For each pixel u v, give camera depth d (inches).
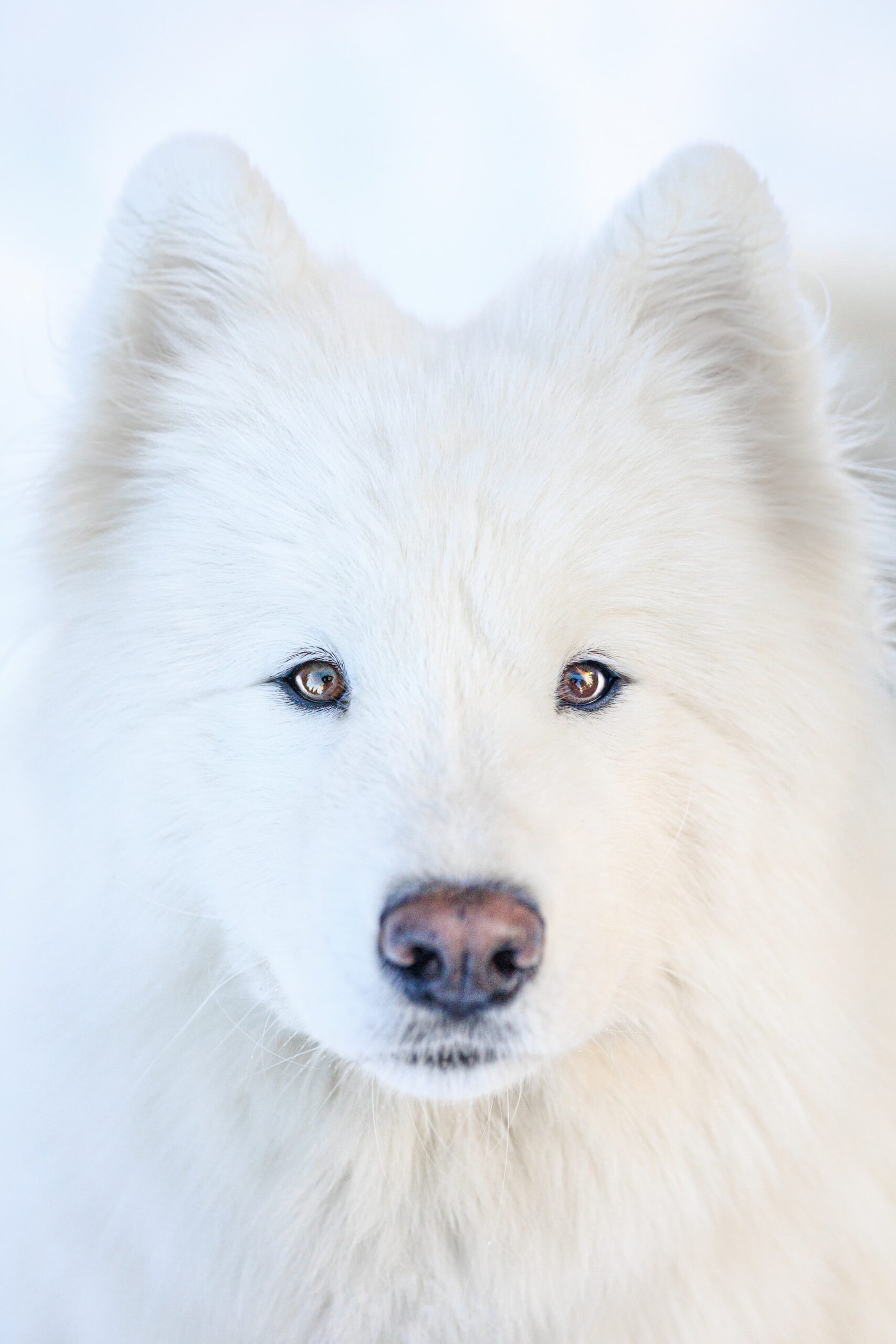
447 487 92.4
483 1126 96.0
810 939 98.7
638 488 97.9
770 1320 95.2
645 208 108.3
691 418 105.8
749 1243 96.2
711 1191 96.5
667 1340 95.5
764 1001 97.3
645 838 94.6
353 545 91.9
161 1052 98.3
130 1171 98.3
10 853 119.4
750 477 108.7
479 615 90.8
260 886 92.4
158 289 108.3
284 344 105.3
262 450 99.3
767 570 103.8
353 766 88.0
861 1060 99.7
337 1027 83.4
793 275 104.4
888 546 114.9
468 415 96.4
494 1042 81.4
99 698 101.4
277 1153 97.6
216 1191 96.7
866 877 103.8
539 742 89.0
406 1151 95.6
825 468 107.6
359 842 83.0
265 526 95.7
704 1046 97.0
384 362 102.2
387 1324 97.4
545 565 91.6
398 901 78.9
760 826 98.0
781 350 106.6
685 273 109.0
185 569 99.0
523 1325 96.2
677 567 97.7
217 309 110.7
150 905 98.7
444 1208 96.0
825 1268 97.5
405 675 90.1
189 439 104.3
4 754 111.7
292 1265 96.4
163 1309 98.6
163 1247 97.3
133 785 98.5
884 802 106.9
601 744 93.7
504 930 77.9
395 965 79.7
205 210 106.0
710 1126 96.8
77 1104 101.0
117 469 108.7
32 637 110.8
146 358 110.8
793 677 100.8
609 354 105.5
